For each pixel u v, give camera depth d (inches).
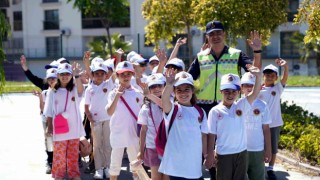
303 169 302.8
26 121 564.7
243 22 451.2
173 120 194.4
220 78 241.9
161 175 224.2
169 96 194.1
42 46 1503.4
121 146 254.7
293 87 1018.7
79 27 1471.5
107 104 264.7
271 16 453.7
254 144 228.7
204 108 246.5
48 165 308.5
